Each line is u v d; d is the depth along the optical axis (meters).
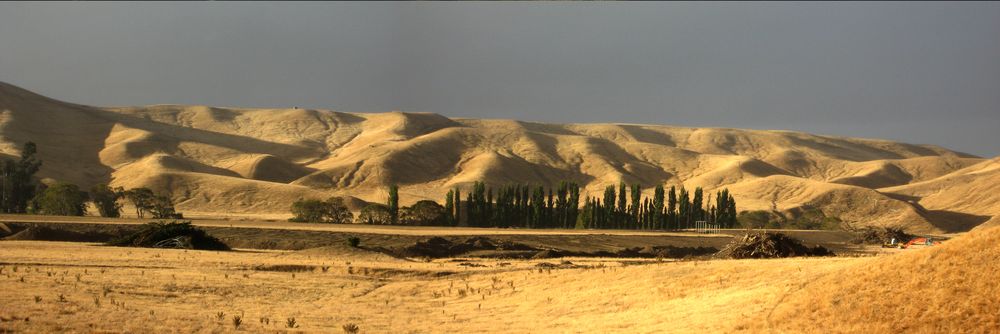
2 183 183.12
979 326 30.58
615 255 102.75
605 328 40.50
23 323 34.69
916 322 31.88
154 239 90.50
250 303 49.50
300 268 68.25
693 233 155.25
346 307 49.59
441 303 51.72
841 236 158.38
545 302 49.06
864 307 33.72
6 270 57.94
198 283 56.53
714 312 39.41
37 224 109.00
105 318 37.81
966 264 33.59
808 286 37.84
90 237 101.19
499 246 105.12
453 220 169.38
